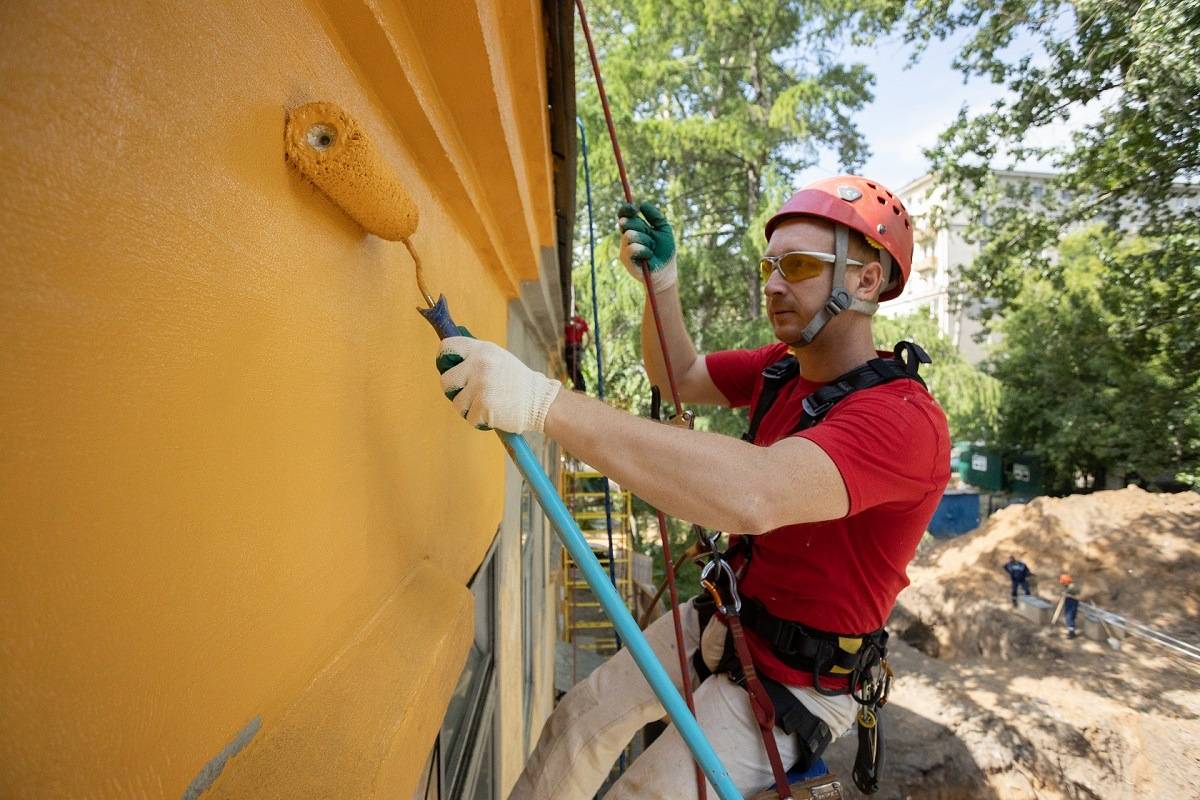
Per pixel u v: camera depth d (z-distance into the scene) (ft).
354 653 3.74
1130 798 27.48
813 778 5.50
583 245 73.36
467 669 9.71
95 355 1.86
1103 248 40.78
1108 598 41.57
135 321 2.02
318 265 3.46
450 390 4.15
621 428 4.09
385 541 4.43
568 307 23.79
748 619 5.77
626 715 6.13
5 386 1.57
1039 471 79.30
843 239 5.58
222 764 2.48
